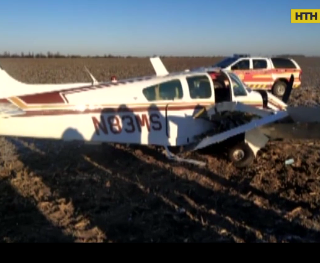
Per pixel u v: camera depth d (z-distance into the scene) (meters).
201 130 7.29
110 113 6.79
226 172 6.54
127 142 6.95
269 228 4.58
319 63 66.31
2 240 4.34
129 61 77.38
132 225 4.69
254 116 7.36
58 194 5.69
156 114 6.97
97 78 30.11
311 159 7.23
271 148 7.96
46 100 6.57
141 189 5.83
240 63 16.16
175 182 6.08
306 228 4.54
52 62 67.75
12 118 6.49
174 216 4.89
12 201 5.41
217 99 7.55
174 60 84.62
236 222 4.73
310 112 7.45
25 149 8.36
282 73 16.44
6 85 7.29
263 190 5.71
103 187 5.95
